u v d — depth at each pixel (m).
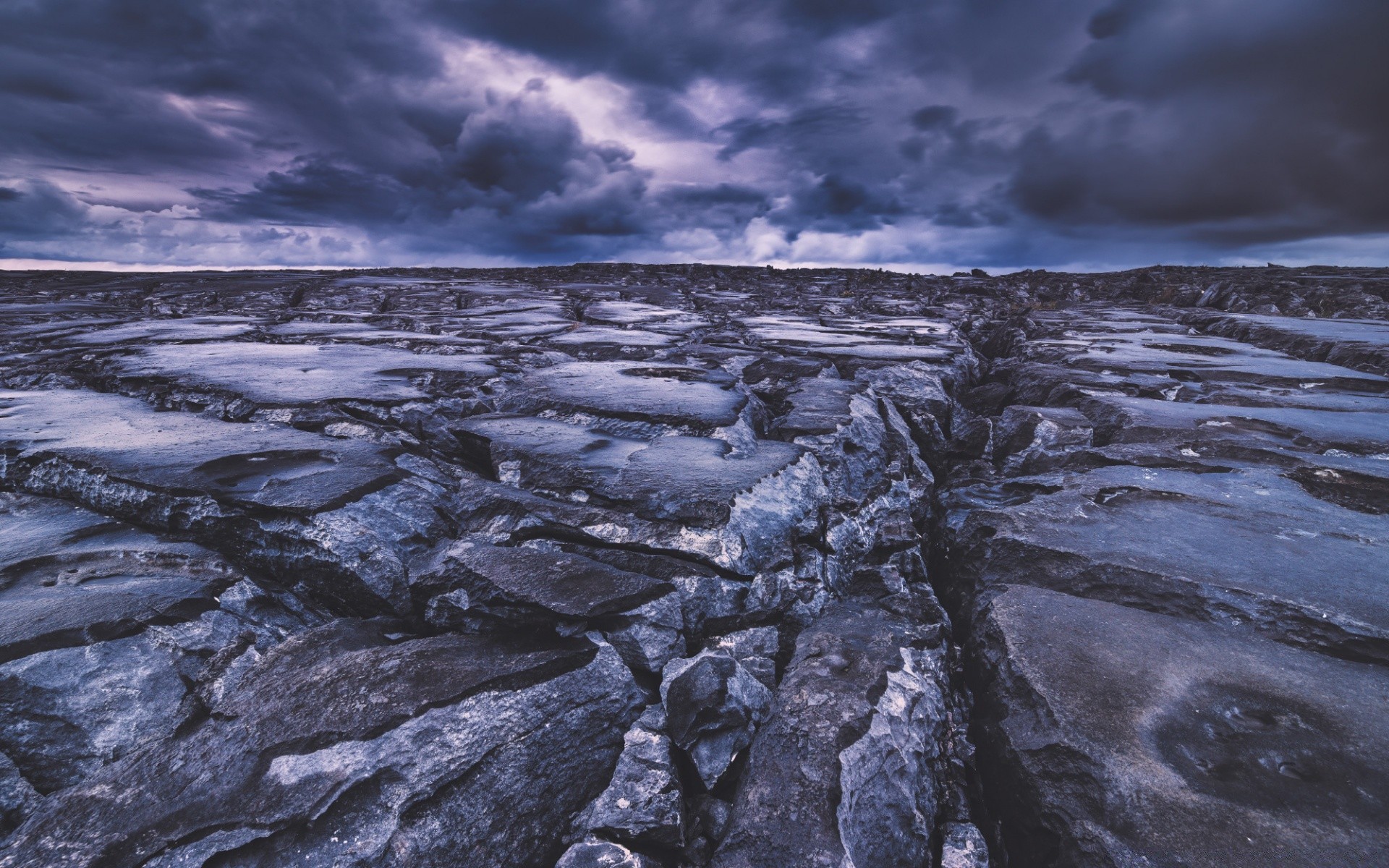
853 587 3.54
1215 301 15.33
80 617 2.12
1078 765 1.93
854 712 2.24
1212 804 1.75
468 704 1.94
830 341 8.84
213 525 2.84
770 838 1.84
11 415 4.25
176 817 1.62
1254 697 2.12
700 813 2.01
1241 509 3.56
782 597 3.04
